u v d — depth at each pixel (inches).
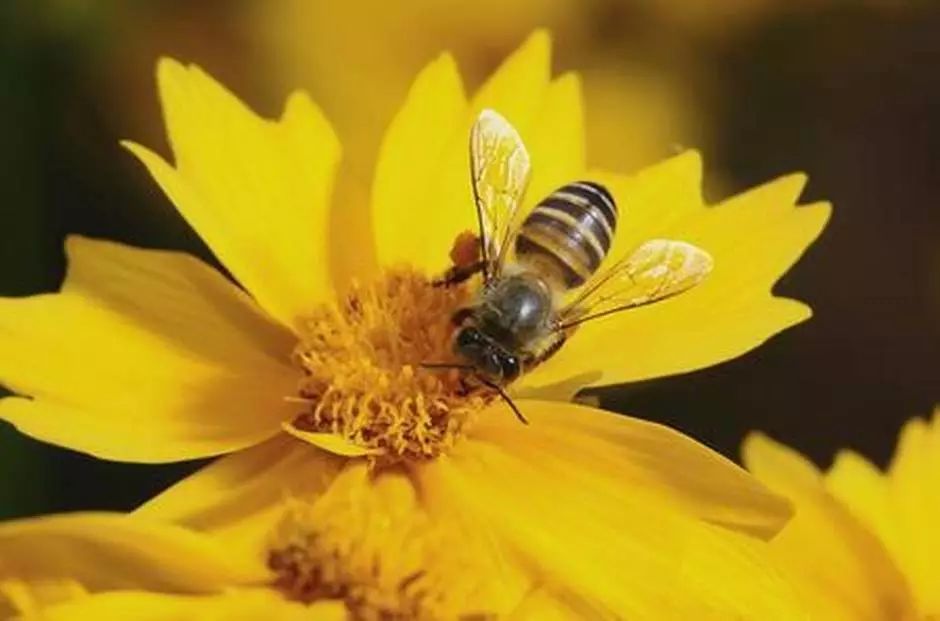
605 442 8.3
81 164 10.7
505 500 8.2
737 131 11.5
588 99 11.0
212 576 7.8
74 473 10.1
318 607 7.8
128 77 10.8
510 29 11.0
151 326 8.4
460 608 7.9
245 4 10.9
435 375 8.3
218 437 8.3
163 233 10.7
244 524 8.1
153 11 10.9
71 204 10.7
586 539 8.1
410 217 8.7
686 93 11.3
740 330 8.5
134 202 10.7
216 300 8.5
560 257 8.5
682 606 8.0
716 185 11.2
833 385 11.4
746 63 11.4
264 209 8.6
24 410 8.2
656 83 11.2
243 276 8.4
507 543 8.1
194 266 8.5
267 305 8.4
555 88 8.9
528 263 8.5
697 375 10.9
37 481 10.0
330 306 8.5
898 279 11.7
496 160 8.7
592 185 8.6
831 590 8.6
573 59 11.1
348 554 7.9
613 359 8.5
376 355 8.4
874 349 11.6
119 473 10.2
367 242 8.6
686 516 8.2
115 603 7.7
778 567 8.2
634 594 8.0
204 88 8.7
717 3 11.3
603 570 8.1
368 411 8.3
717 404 11.0
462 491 8.2
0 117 10.5
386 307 8.4
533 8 11.0
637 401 10.9
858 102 11.7
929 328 11.6
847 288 11.7
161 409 8.3
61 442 8.2
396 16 10.9
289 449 8.3
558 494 8.2
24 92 10.5
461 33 10.9
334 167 8.7
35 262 10.4
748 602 8.1
